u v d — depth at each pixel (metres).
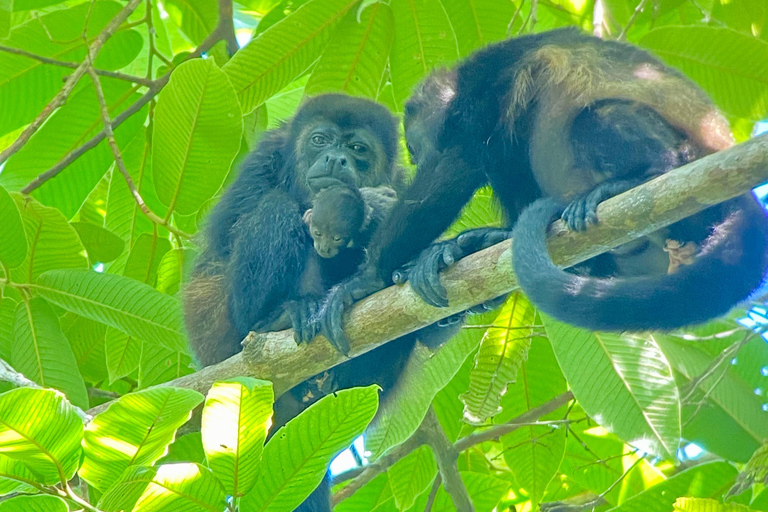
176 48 13.52
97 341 10.47
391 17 10.12
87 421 6.35
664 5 11.07
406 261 8.08
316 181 9.78
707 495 9.33
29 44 10.66
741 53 9.81
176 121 8.76
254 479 5.88
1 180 10.48
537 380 10.56
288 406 8.79
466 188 8.50
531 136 8.64
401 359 9.11
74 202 10.60
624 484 10.73
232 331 9.31
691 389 9.34
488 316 9.89
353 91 10.59
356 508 11.17
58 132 10.55
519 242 6.91
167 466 5.70
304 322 7.93
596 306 6.84
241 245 9.20
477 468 12.00
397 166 11.04
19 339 8.65
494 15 10.52
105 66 10.90
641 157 7.71
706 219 7.38
